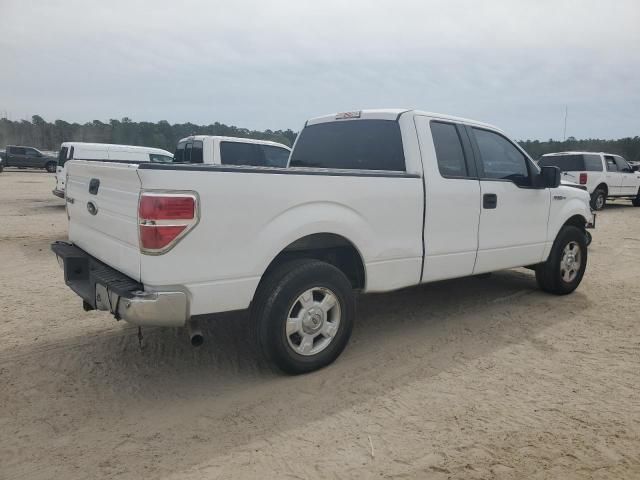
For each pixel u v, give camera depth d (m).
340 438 2.94
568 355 4.16
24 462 2.72
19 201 17.48
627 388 3.56
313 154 5.23
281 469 2.65
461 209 4.59
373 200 3.94
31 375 3.79
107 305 3.27
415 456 2.76
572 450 2.80
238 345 4.39
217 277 3.22
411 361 4.05
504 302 5.69
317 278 3.65
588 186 15.81
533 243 5.40
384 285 4.13
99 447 2.86
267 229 3.40
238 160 10.45
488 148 4.98
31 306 5.47
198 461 2.72
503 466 2.66
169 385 3.65
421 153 4.34
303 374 3.78
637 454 2.77
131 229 3.12
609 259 8.40
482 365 3.97
